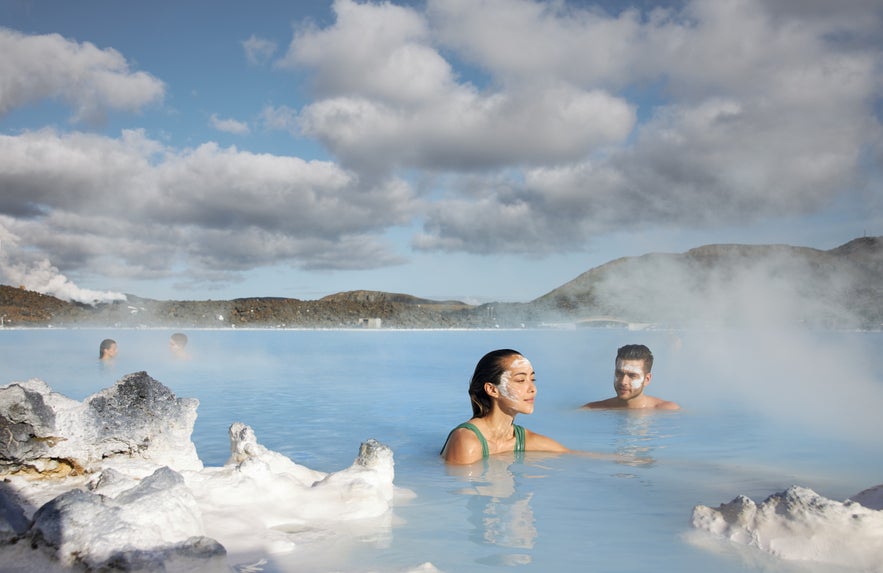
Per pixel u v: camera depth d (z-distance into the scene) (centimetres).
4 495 221
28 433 304
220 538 232
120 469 304
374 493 299
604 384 1048
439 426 626
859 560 218
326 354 2091
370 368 1468
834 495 337
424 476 383
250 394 923
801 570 216
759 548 240
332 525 266
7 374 1206
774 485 359
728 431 567
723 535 257
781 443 509
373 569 213
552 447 472
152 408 332
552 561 228
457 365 1564
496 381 446
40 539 192
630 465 418
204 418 680
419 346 2773
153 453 327
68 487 292
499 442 460
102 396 325
